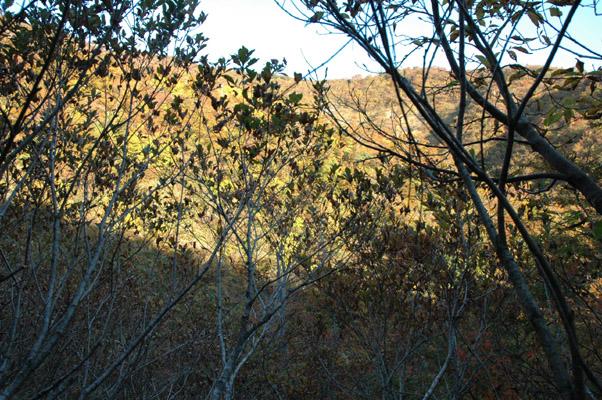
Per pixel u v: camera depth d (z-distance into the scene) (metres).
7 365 2.07
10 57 2.28
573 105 1.84
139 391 4.29
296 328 6.84
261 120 3.42
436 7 1.43
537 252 1.07
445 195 3.73
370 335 5.34
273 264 7.32
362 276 5.05
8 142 1.55
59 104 1.93
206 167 3.88
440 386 5.56
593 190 1.33
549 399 4.11
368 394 5.58
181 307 6.20
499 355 4.52
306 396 6.32
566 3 1.63
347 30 1.49
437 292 4.84
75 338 3.55
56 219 2.16
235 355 3.62
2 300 3.23
